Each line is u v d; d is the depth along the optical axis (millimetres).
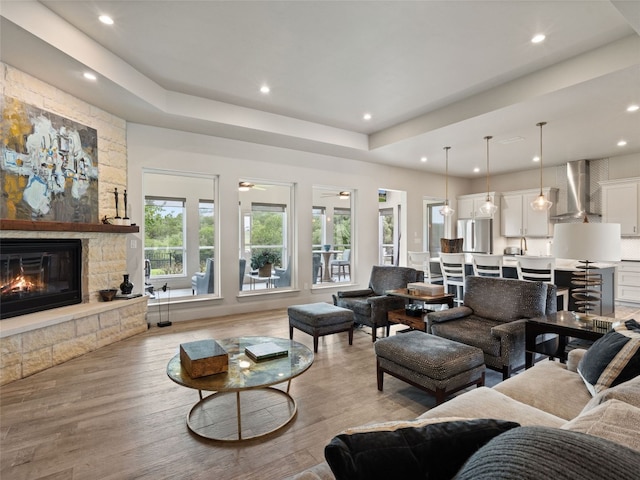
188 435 2135
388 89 4168
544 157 6625
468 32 2996
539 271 4289
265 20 2852
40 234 3414
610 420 837
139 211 4629
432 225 8664
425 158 6676
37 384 2848
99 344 3730
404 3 2633
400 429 886
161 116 4344
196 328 4562
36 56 2934
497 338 2684
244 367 2230
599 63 3232
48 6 2691
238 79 3928
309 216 6215
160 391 2727
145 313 4430
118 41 3182
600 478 550
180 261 5246
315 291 6293
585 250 2348
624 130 4879
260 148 5637
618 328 1882
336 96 4379
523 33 3006
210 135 5137
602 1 2586
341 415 2373
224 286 5336
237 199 5430
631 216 6141
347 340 4094
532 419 1448
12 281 3260
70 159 3703
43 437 2104
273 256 6023
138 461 1891
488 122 4535
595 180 6848
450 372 2277
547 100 3801
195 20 2859
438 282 5801
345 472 765
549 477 549
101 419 2312
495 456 637
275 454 1957
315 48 3277
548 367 2047
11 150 3131
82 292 3904
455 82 3977
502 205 8148
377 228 7148
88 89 3574
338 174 6570
